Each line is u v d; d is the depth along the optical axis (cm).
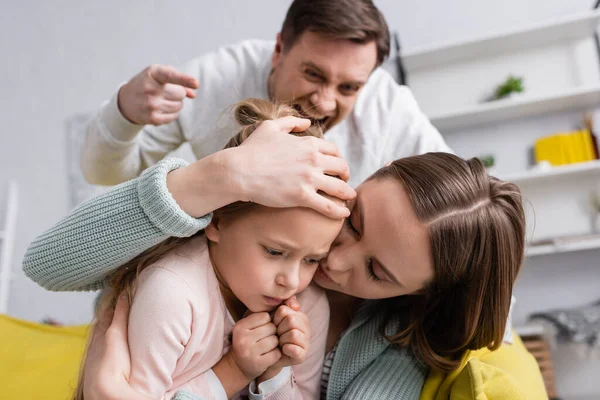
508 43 220
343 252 76
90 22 264
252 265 70
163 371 66
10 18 271
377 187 77
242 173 63
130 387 63
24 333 146
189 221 64
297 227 66
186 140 134
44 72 266
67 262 70
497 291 82
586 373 199
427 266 76
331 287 83
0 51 270
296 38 104
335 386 87
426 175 77
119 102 112
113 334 69
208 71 131
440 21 236
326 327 89
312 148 67
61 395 116
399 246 74
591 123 214
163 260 74
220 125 123
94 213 68
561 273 217
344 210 68
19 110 266
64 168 260
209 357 75
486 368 77
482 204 79
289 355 74
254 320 75
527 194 223
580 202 218
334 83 105
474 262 79
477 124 228
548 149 215
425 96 235
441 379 85
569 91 202
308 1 102
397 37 240
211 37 254
